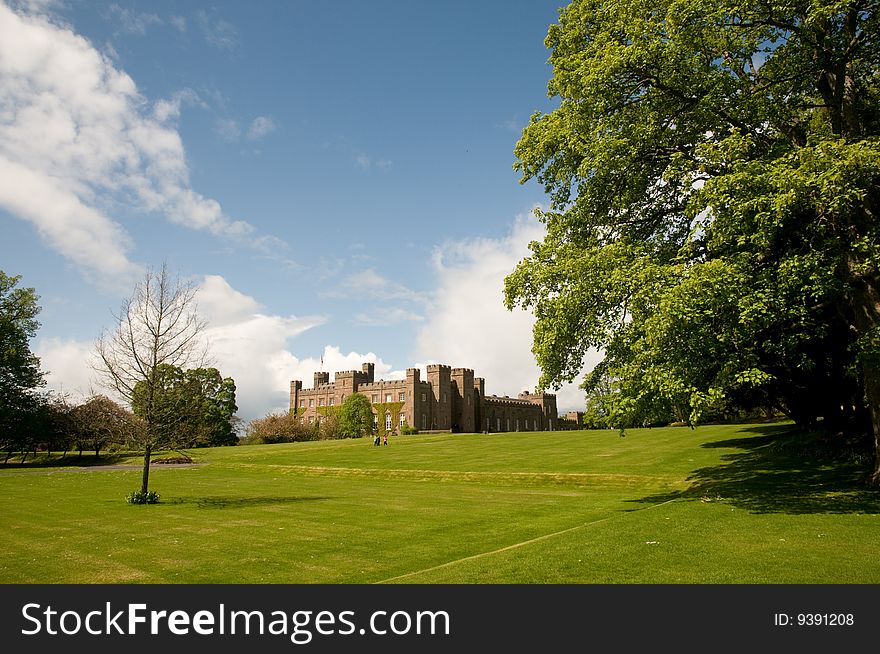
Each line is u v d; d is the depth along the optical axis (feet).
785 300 46.65
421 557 40.60
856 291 49.29
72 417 204.95
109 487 98.94
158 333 78.43
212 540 49.11
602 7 62.08
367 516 60.44
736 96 55.67
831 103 55.36
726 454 97.50
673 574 29.84
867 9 51.72
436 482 100.07
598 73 54.70
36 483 107.45
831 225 48.03
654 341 45.91
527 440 164.66
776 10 51.93
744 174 45.24
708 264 44.52
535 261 64.49
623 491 76.95
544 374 62.28
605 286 54.29
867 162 40.88
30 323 202.69
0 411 180.34
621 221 64.03
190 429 82.28
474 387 375.45
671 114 57.62
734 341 46.55
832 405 82.07
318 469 126.62
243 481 109.40
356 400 313.12
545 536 42.68
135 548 46.47
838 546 34.12
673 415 50.78
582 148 57.93
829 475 63.10
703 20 54.49
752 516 44.80
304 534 50.83
